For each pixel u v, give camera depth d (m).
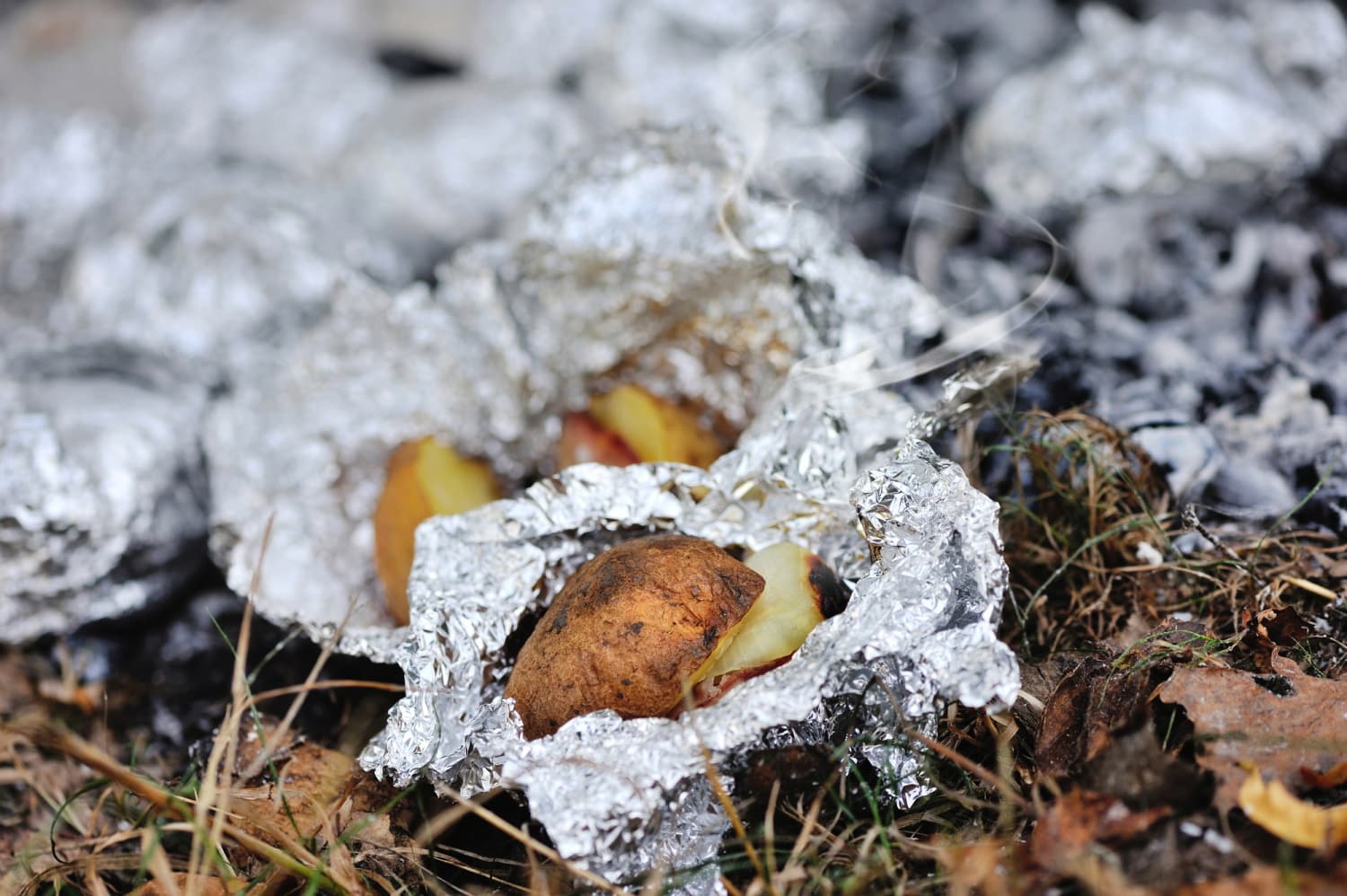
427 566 0.50
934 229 0.65
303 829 0.50
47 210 0.71
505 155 0.67
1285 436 0.56
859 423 0.53
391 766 0.47
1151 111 0.61
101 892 0.49
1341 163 0.63
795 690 0.45
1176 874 0.43
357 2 0.84
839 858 0.46
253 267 0.63
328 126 0.75
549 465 0.58
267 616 0.53
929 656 0.45
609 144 0.56
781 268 0.54
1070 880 0.43
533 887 0.46
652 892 0.45
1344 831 0.42
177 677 0.57
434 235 0.67
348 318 0.58
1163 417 0.56
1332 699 0.46
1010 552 0.53
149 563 0.56
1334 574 0.52
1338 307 0.61
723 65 0.67
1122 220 0.63
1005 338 0.58
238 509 0.56
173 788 0.51
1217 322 0.61
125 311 0.64
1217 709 0.46
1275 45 0.64
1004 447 0.53
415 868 0.49
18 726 0.46
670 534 0.49
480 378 0.57
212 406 0.60
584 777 0.45
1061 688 0.48
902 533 0.47
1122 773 0.44
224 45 0.81
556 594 0.50
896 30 0.72
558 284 0.56
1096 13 0.65
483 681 0.49
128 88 0.85
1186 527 0.53
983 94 0.69
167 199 0.66
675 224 0.54
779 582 0.48
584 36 0.75
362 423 0.57
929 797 0.48
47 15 0.94
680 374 0.57
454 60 0.79
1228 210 0.63
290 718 0.51
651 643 0.46
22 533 0.54
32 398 0.58
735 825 0.45
